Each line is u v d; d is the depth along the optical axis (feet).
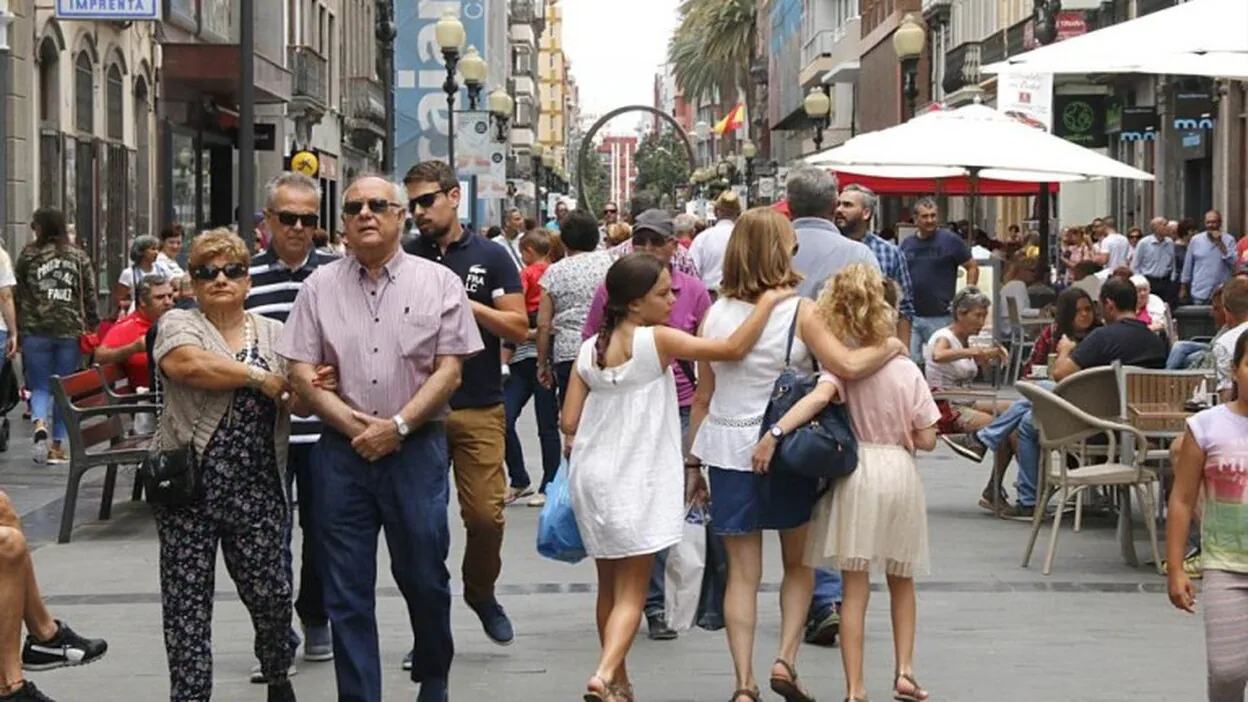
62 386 71.77
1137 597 60.34
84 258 98.84
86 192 163.12
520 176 588.91
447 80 210.59
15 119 142.31
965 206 326.44
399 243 42.73
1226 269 160.56
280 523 42.55
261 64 198.70
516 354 83.25
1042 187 151.12
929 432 44.80
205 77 191.52
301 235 49.24
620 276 43.91
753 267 45.14
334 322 41.50
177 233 124.67
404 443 41.73
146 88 186.29
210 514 41.86
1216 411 37.22
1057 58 69.87
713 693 47.60
